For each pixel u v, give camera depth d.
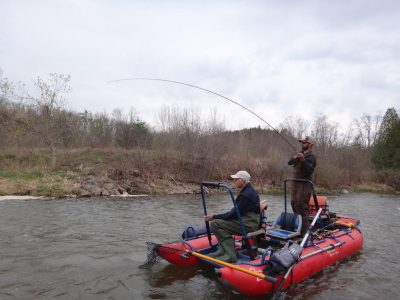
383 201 17.91
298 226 6.46
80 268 6.09
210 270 6.08
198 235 6.62
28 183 14.18
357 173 26.30
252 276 4.95
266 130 27.69
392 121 31.94
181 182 18.22
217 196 16.55
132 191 15.91
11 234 8.10
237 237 6.84
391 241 9.04
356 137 38.91
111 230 8.90
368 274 6.39
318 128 28.12
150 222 10.04
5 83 17.62
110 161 18.41
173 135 23.38
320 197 7.83
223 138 22.44
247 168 20.98
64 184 14.53
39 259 6.48
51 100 17.45
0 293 5.00
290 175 20.94
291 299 5.18
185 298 5.04
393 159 29.56
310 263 5.94
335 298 5.32
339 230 7.63
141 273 5.93
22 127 17.33
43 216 10.10
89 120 24.81
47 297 4.93
